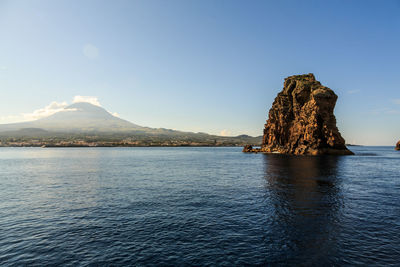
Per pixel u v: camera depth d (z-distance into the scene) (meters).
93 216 20.59
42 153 166.12
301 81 129.00
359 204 24.14
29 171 56.34
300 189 32.16
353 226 17.84
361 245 14.66
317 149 113.69
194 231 17.02
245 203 24.77
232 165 71.06
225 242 15.17
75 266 12.42
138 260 12.97
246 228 17.55
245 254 13.60
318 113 112.69
